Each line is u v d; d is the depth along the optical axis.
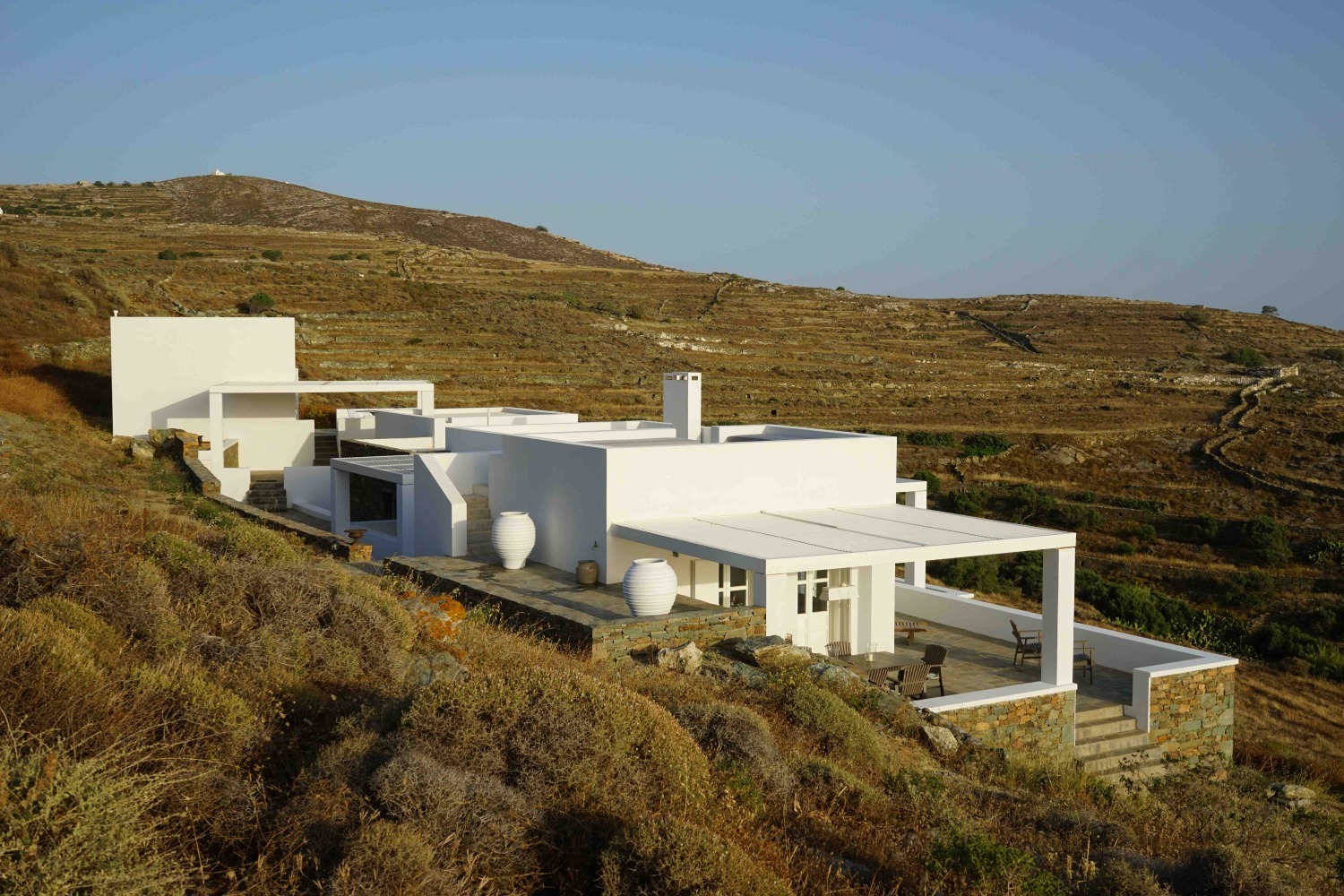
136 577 8.85
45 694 6.07
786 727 10.52
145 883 4.52
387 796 5.74
